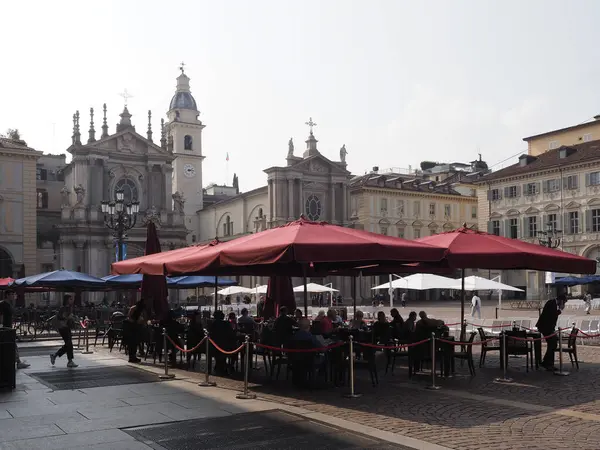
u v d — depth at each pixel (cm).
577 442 1027
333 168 8244
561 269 1814
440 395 1448
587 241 6781
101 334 3066
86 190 6762
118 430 1122
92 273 6575
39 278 3138
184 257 1767
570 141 7856
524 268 1945
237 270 2214
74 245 6575
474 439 1045
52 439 1065
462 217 9538
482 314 5388
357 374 1795
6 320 1978
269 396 1444
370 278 8362
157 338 2089
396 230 8875
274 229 1688
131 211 3781
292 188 7912
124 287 3662
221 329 1806
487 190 7925
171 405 1338
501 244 1847
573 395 1446
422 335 1705
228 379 1720
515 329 1955
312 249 1395
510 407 1308
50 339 3180
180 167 9400
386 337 1823
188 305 5891
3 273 5922
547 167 7169
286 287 2570
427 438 1052
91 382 1673
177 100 9581
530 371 1833
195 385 1612
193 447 1007
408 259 1474
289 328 1745
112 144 7006
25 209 6000
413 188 9062
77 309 4084
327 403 1352
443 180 10112
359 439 1050
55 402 1385
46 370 1927
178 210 7219
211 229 9238
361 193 8669
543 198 7262
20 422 1189
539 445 1007
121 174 7000
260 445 1016
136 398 1426
